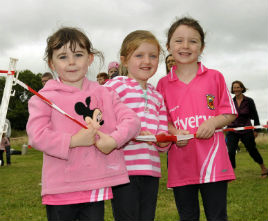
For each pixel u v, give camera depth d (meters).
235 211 3.93
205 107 2.63
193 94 2.67
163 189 5.45
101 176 1.96
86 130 1.88
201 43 2.82
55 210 1.91
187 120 2.65
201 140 2.58
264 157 11.38
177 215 3.84
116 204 2.33
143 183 2.37
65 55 2.07
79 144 1.88
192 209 2.64
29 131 1.90
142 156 2.36
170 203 4.46
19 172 8.46
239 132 6.58
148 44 2.54
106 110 2.12
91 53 2.26
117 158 2.08
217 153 2.56
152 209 2.38
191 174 2.58
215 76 2.72
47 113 1.97
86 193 1.92
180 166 2.62
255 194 4.87
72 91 2.05
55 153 1.85
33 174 8.04
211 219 2.51
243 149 15.03
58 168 1.93
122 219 2.31
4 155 14.62
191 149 2.58
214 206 2.51
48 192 1.90
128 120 2.05
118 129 1.99
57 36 2.08
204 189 2.55
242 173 7.22
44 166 1.97
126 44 2.60
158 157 2.51
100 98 2.14
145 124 2.46
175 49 2.73
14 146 22.30
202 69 2.73
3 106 1.91
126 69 2.88
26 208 4.44
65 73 2.07
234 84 6.62
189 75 2.77
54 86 2.04
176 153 2.64
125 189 2.30
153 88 2.73
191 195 2.63
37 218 3.94
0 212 4.23
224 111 2.64
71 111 2.00
